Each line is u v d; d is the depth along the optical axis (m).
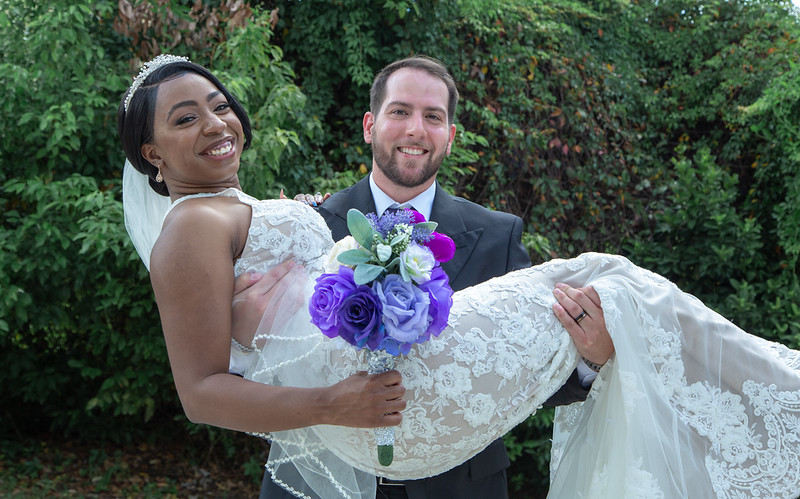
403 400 1.65
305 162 5.73
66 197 4.88
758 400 1.93
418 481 2.16
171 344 1.64
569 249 6.66
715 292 6.18
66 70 4.96
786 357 2.08
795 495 1.90
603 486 1.94
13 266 4.78
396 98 2.49
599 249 6.77
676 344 1.94
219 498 5.79
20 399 6.59
